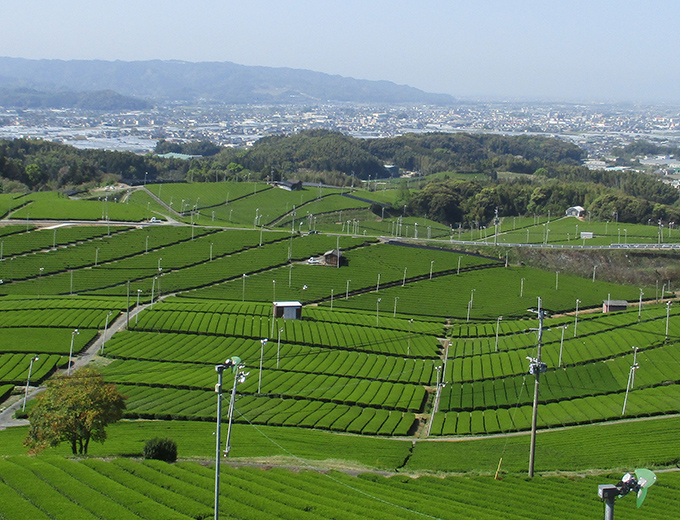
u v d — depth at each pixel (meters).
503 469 90.50
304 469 84.19
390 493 76.00
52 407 82.12
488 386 134.12
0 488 64.31
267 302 187.00
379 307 190.12
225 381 130.50
